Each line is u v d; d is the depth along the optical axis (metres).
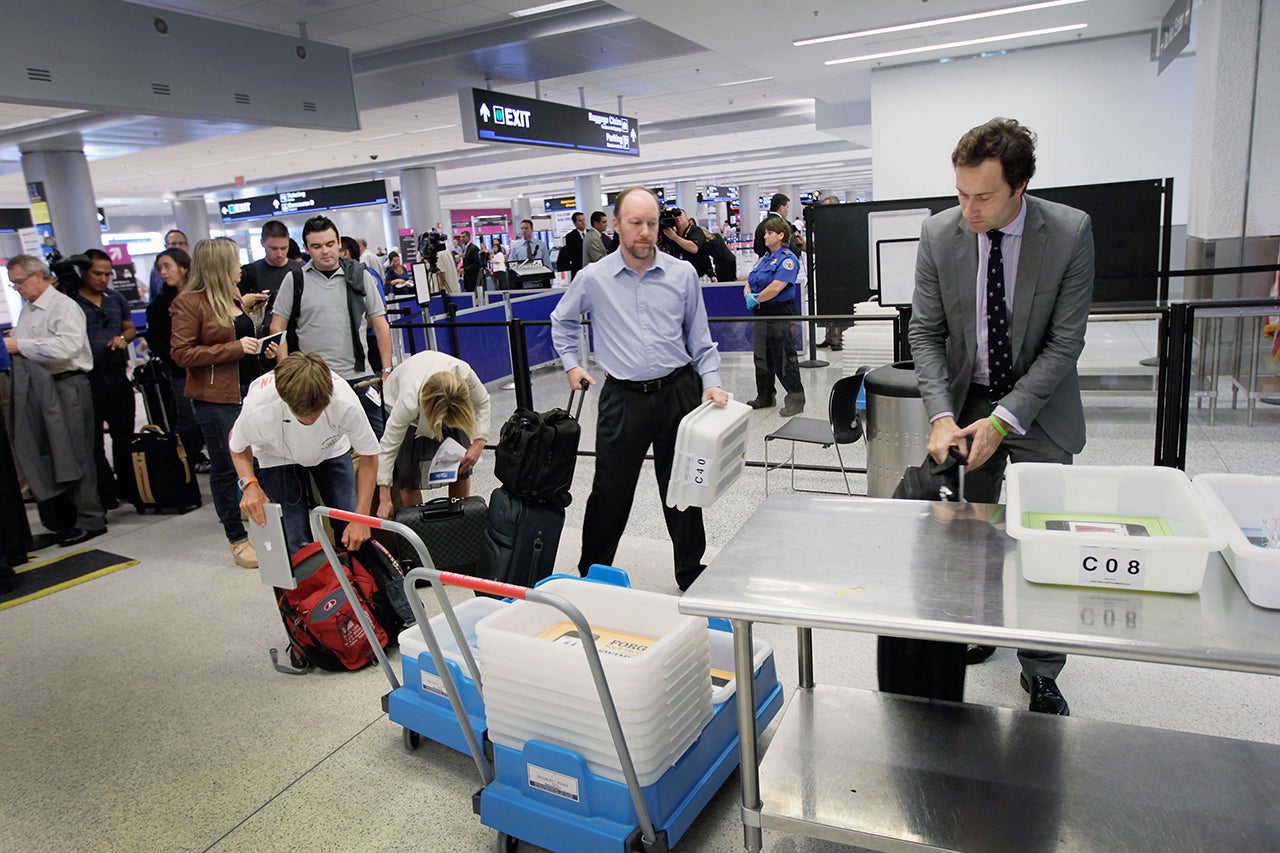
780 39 7.60
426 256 10.21
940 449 2.03
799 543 1.72
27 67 5.39
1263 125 5.44
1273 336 4.95
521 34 8.59
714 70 11.39
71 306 4.37
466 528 3.37
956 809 1.64
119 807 2.23
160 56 6.21
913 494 2.11
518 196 32.12
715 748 1.97
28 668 3.09
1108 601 1.38
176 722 2.63
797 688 2.11
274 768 2.34
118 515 5.03
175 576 3.92
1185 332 3.29
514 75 10.16
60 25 5.57
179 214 24.06
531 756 1.83
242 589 3.71
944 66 9.02
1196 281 5.82
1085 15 7.28
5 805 2.28
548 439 2.69
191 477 4.96
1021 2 6.71
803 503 1.98
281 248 4.54
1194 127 6.13
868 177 37.41
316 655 2.85
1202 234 5.82
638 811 1.70
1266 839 1.54
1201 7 5.88
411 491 3.77
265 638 3.20
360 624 2.66
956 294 2.15
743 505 4.20
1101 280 5.12
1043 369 2.03
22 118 10.37
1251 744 1.81
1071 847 1.53
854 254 5.65
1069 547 1.42
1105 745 1.83
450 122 14.08
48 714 2.75
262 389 2.91
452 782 2.22
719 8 6.40
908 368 3.32
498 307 7.66
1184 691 2.36
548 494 2.75
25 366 4.22
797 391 4.66
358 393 3.91
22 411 4.23
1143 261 5.02
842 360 4.40
